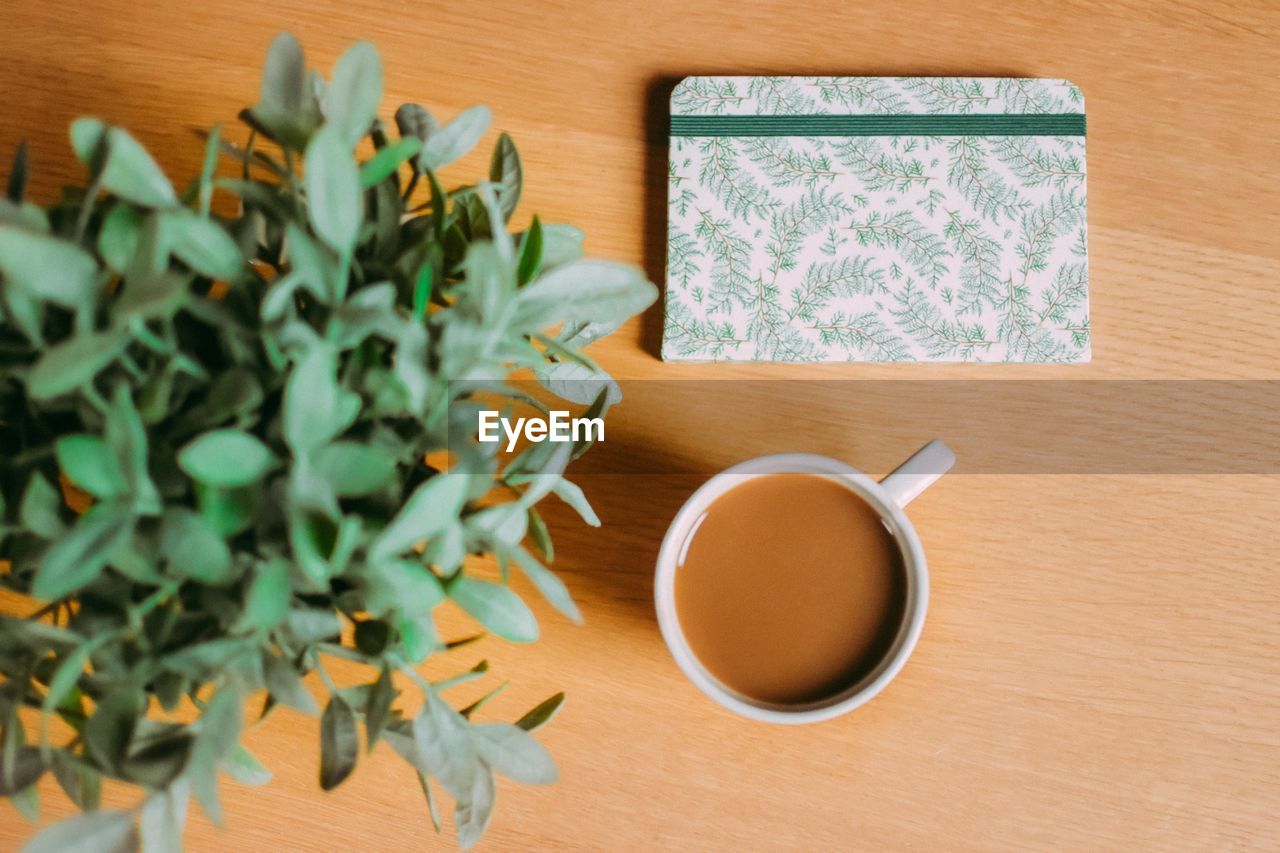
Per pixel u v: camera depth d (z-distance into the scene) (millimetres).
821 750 566
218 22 565
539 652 567
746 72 584
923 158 572
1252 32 581
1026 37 585
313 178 298
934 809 563
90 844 300
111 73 560
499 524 350
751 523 519
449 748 366
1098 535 570
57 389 266
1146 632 566
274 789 562
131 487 286
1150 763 562
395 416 348
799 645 515
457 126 391
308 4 569
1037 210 570
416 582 316
